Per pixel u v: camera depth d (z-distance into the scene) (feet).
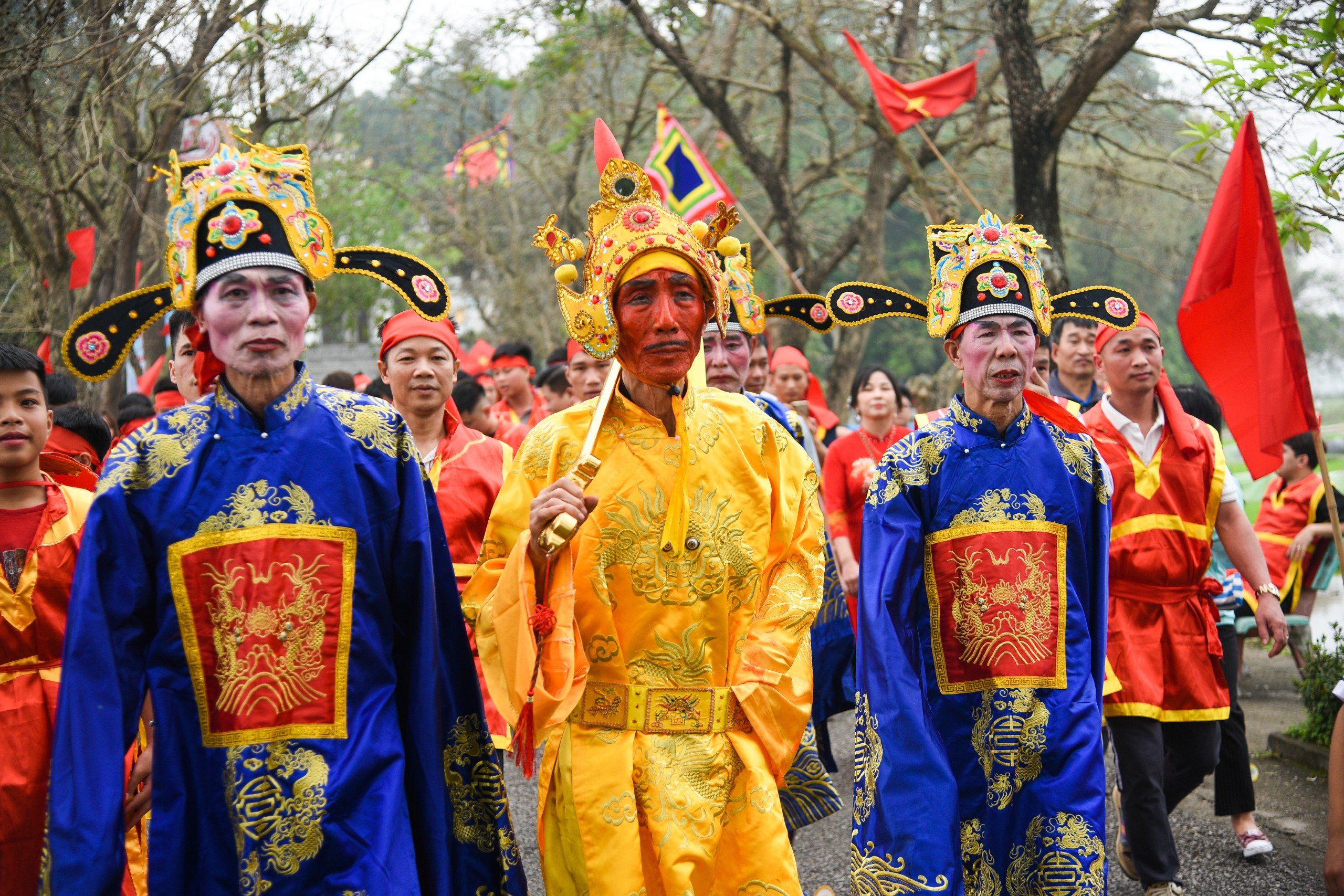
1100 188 68.28
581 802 10.40
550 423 11.08
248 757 9.59
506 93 82.94
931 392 35.24
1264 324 14.79
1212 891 15.94
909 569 12.57
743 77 61.21
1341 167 18.95
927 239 13.12
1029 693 12.41
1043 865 12.10
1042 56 67.46
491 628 10.41
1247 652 32.91
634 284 10.45
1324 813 18.90
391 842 9.71
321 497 9.96
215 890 9.61
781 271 79.61
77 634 9.41
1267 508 28.07
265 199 9.95
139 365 40.04
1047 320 12.78
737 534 10.94
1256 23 19.29
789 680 10.87
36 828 12.16
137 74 31.30
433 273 11.48
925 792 11.66
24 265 35.73
